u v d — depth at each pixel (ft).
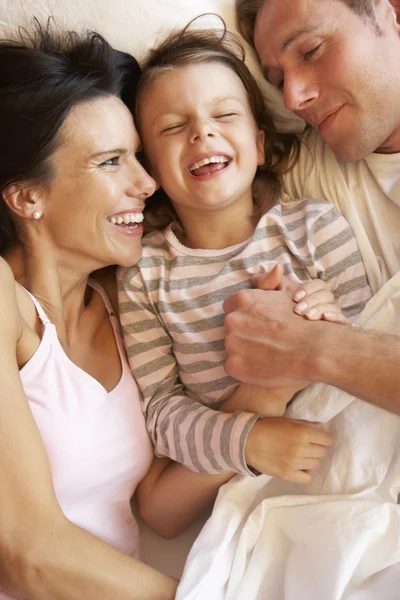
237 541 3.45
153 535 4.03
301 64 3.85
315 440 3.41
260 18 3.92
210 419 3.58
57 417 3.38
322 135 4.01
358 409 3.48
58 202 3.53
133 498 4.17
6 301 2.98
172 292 3.90
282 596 3.37
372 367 3.06
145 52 4.05
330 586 3.12
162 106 3.75
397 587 3.22
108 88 3.54
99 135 3.45
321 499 3.42
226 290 3.84
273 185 4.28
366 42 3.73
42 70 3.39
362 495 3.37
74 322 3.86
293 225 3.98
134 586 2.98
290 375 3.26
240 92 3.85
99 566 2.89
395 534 3.24
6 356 2.88
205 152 3.70
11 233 3.66
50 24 3.92
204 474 3.67
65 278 3.78
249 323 3.43
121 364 3.92
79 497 3.53
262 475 3.55
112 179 3.53
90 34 3.71
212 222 4.00
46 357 3.39
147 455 3.82
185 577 3.18
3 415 2.76
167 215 4.29
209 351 3.80
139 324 3.94
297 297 3.46
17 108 3.38
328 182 4.17
